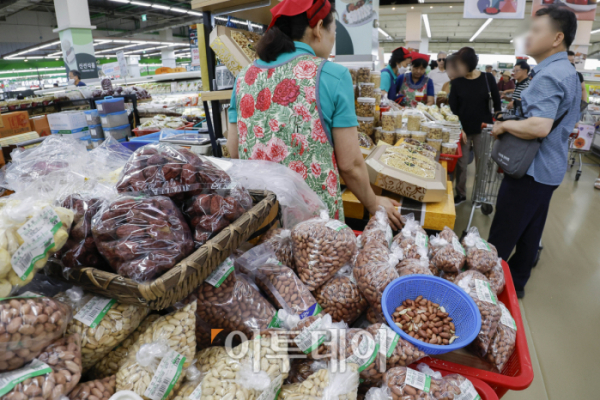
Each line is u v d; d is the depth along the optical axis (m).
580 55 10.46
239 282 0.81
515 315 0.97
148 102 4.47
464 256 1.12
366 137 2.27
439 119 3.14
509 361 0.85
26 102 3.39
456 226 3.53
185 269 0.61
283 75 1.17
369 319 0.91
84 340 0.62
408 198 1.81
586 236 3.38
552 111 1.79
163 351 0.62
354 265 0.96
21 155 1.10
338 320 0.89
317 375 0.66
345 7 3.11
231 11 1.75
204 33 1.87
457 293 0.84
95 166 1.05
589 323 2.23
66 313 0.60
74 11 9.45
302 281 0.92
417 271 0.95
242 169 1.08
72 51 9.73
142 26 23.11
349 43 3.20
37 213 0.59
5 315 0.51
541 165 1.94
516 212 2.06
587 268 2.83
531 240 2.31
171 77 5.76
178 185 0.74
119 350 0.69
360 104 2.38
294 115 1.18
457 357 0.85
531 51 1.89
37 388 0.51
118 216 0.64
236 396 0.60
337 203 1.30
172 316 0.67
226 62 1.76
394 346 0.72
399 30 22.11
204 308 0.75
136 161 0.77
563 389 1.77
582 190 4.70
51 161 1.06
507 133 1.97
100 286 0.61
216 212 0.73
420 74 4.99
